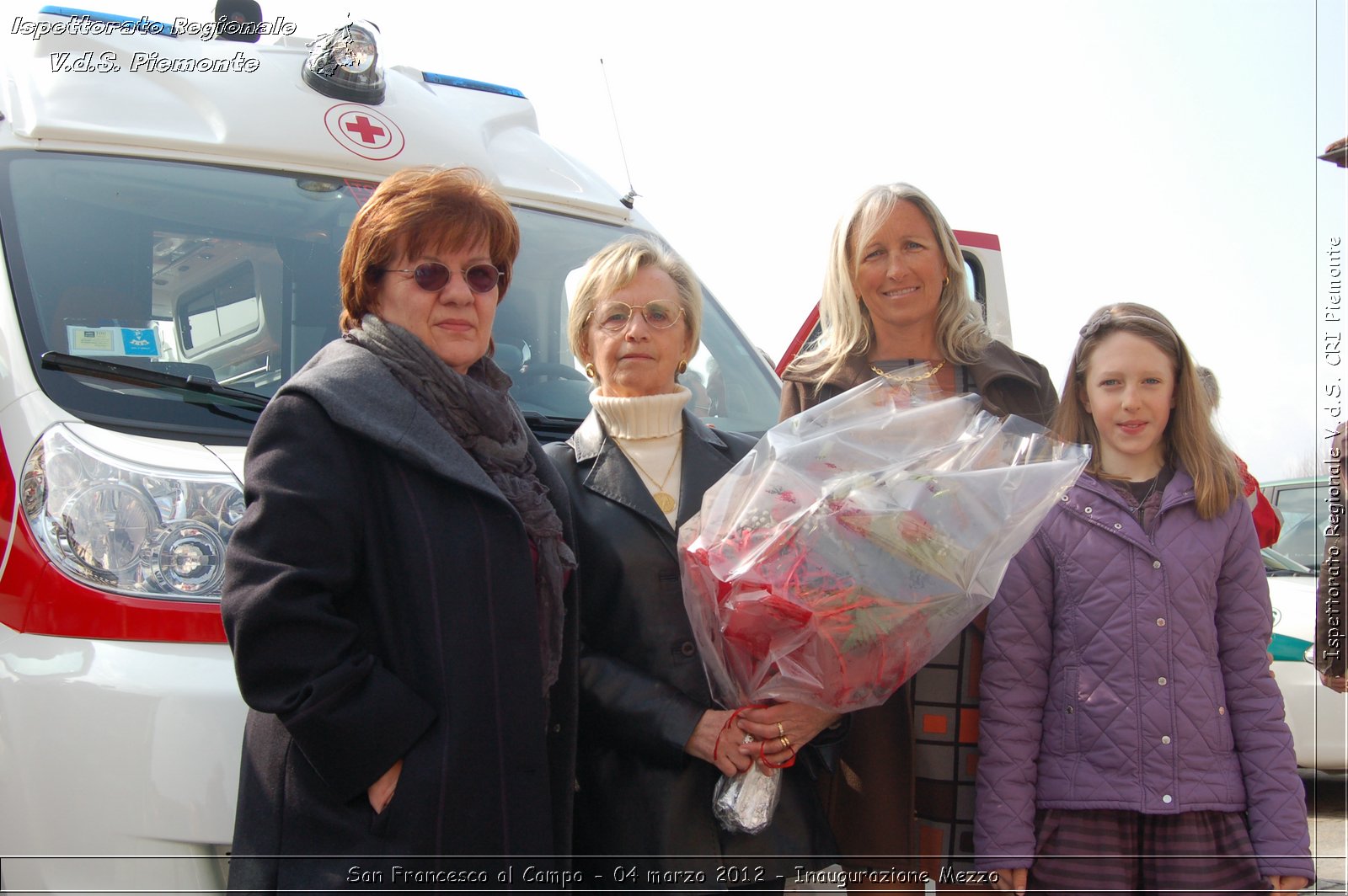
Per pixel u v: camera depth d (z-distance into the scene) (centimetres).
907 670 222
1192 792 238
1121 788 239
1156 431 254
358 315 225
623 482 244
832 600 212
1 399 260
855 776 252
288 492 197
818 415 244
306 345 311
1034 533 253
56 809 223
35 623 234
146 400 261
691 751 227
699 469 252
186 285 303
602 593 241
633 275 253
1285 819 237
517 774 206
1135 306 262
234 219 323
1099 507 253
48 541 238
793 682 219
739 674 225
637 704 231
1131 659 243
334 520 199
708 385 358
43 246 292
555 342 350
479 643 204
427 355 214
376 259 219
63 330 276
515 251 233
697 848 228
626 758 237
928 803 261
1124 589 245
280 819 202
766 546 217
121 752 221
